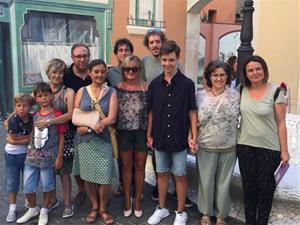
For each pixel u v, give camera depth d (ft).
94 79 10.74
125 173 11.74
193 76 37.04
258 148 10.08
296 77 22.03
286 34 22.27
